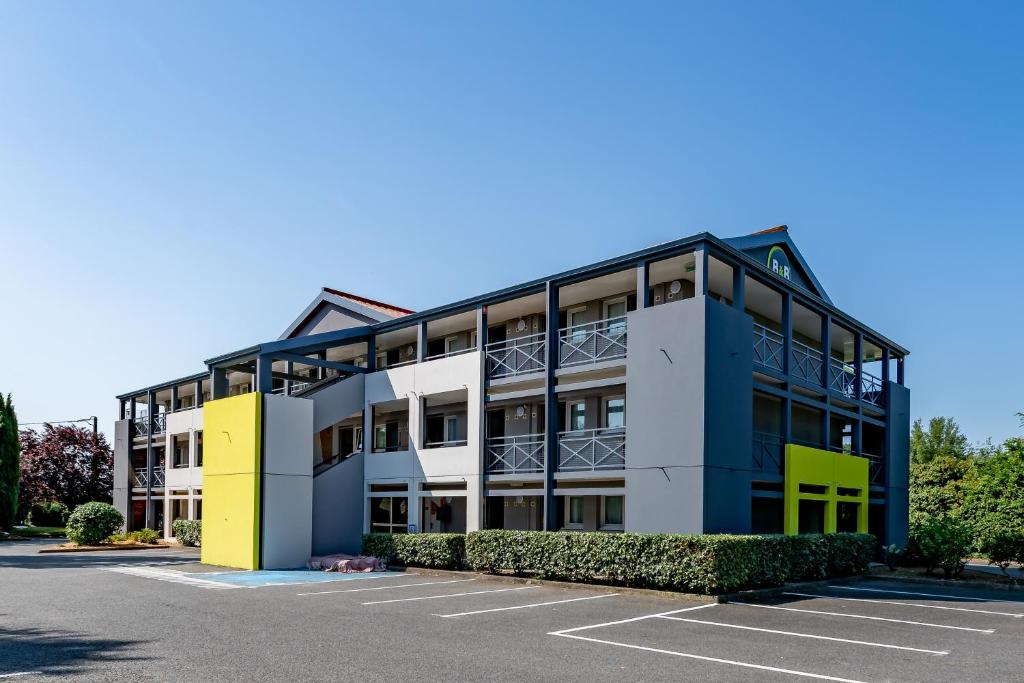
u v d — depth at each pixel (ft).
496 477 68.74
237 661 29.37
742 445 57.57
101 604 46.06
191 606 45.06
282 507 72.74
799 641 33.94
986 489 85.15
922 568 70.28
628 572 51.44
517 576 59.11
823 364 72.18
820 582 57.52
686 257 60.08
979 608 45.03
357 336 83.51
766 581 52.54
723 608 43.98
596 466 61.16
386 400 80.23
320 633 35.60
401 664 28.86
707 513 53.06
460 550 65.21
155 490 119.03
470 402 71.51
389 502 88.43
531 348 76.43
